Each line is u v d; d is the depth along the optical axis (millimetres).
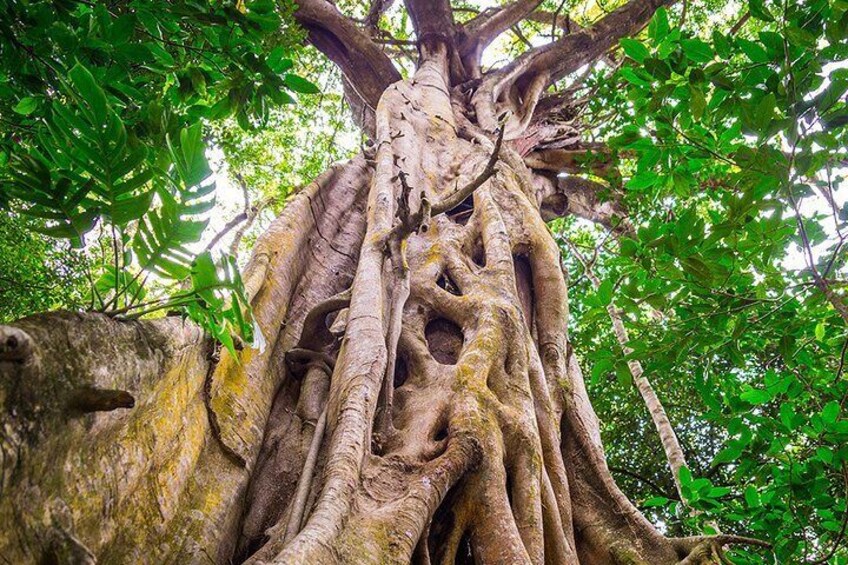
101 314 2301
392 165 6465
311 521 2525
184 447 3012
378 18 13148
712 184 8688
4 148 3957
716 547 4055
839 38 3799
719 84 4188
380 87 11477
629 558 4160
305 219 6043
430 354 4539
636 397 11828
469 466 3453
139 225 2428
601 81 11500
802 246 4773
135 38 4176
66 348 1996
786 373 6027
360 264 4621
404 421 3834
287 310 5070
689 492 5500
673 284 5016
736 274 4941
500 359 4410
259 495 3521
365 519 2766
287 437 3949
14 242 9000
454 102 10852
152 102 2854
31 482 1785
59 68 3600
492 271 5453
